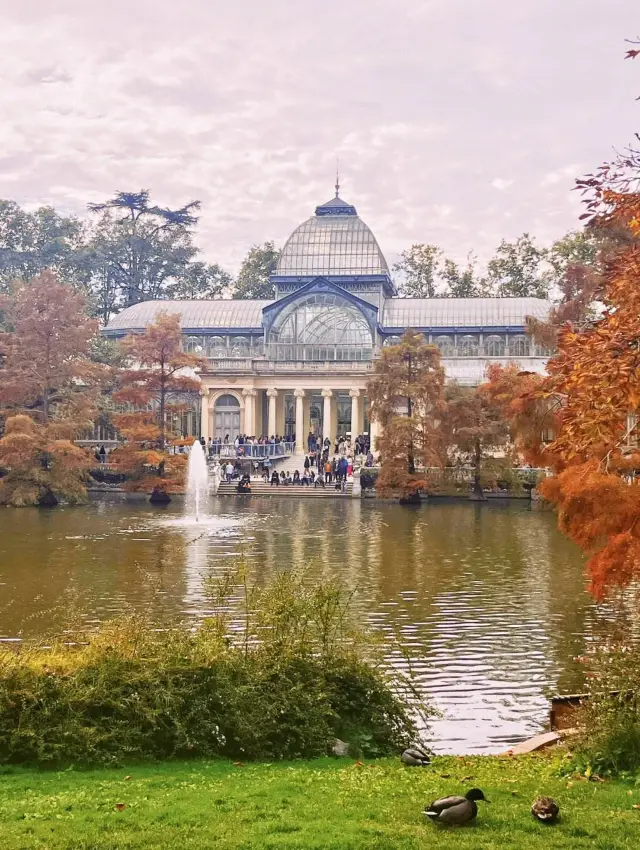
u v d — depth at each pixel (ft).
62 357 268.00
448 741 63.05
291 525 192.24
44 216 480.64
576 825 36.86
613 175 56.44
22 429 242.37
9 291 394.11
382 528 186.19
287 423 373.40
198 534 174.81
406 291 505.25
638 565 71.97
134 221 508.12
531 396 60.59
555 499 79.25
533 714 68.95
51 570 130.72
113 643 54.29
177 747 50.01
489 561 141.08
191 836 35.63
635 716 48.16
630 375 46.09
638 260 56.18
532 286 473.26
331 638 59.26
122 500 258.98
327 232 384.68
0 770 47.44
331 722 54.44
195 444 278.67
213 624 58.65
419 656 84.79
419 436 248.32
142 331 383.04
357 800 40.70
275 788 42.96
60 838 35.42
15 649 56.29
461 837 35.53
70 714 49.70
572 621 99.25
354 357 350.23
